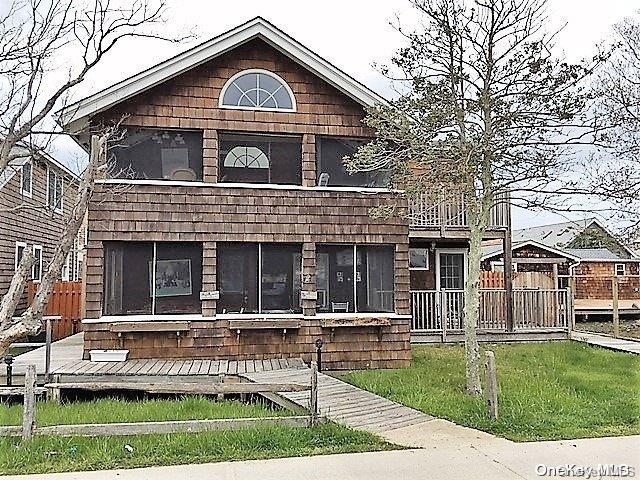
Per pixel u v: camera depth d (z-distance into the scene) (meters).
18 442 6.83
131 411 8.91
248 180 13.25
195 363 12.14
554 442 7.41
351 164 11.84
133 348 12.38
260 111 13.26
